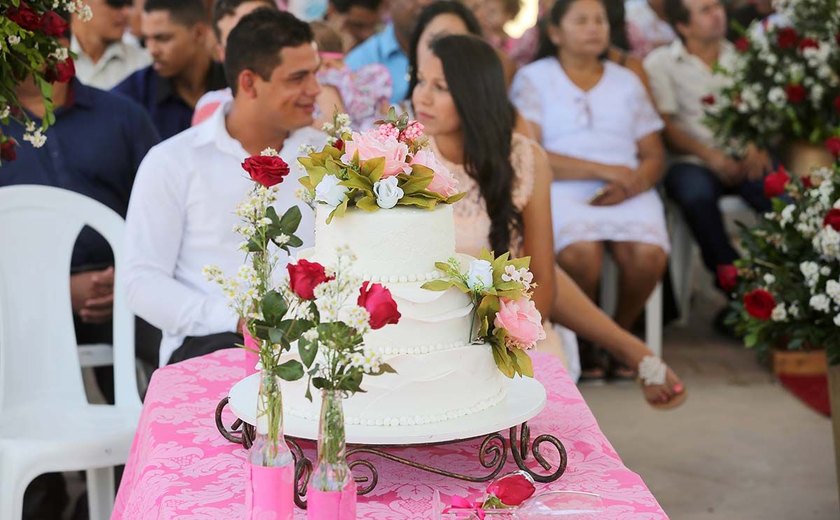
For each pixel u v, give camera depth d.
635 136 5.53
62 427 3.12
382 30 5.41
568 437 2.20
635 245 5.27
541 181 3.51
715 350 5.95
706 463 4.43
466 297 2.01
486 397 2.01
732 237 7.29
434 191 2.03
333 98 4.49
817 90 4.95
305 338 1.62
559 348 3.55
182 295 3.20
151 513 1.91
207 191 3.29
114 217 3.38
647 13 6.51
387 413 1.90
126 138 4.24
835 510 3.96
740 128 5.30
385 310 1.60
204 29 4.99
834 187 3.12
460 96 3.30
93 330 4.02
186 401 2.46
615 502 1.85
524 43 5.95
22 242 3.25
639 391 5.35
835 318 2.96
